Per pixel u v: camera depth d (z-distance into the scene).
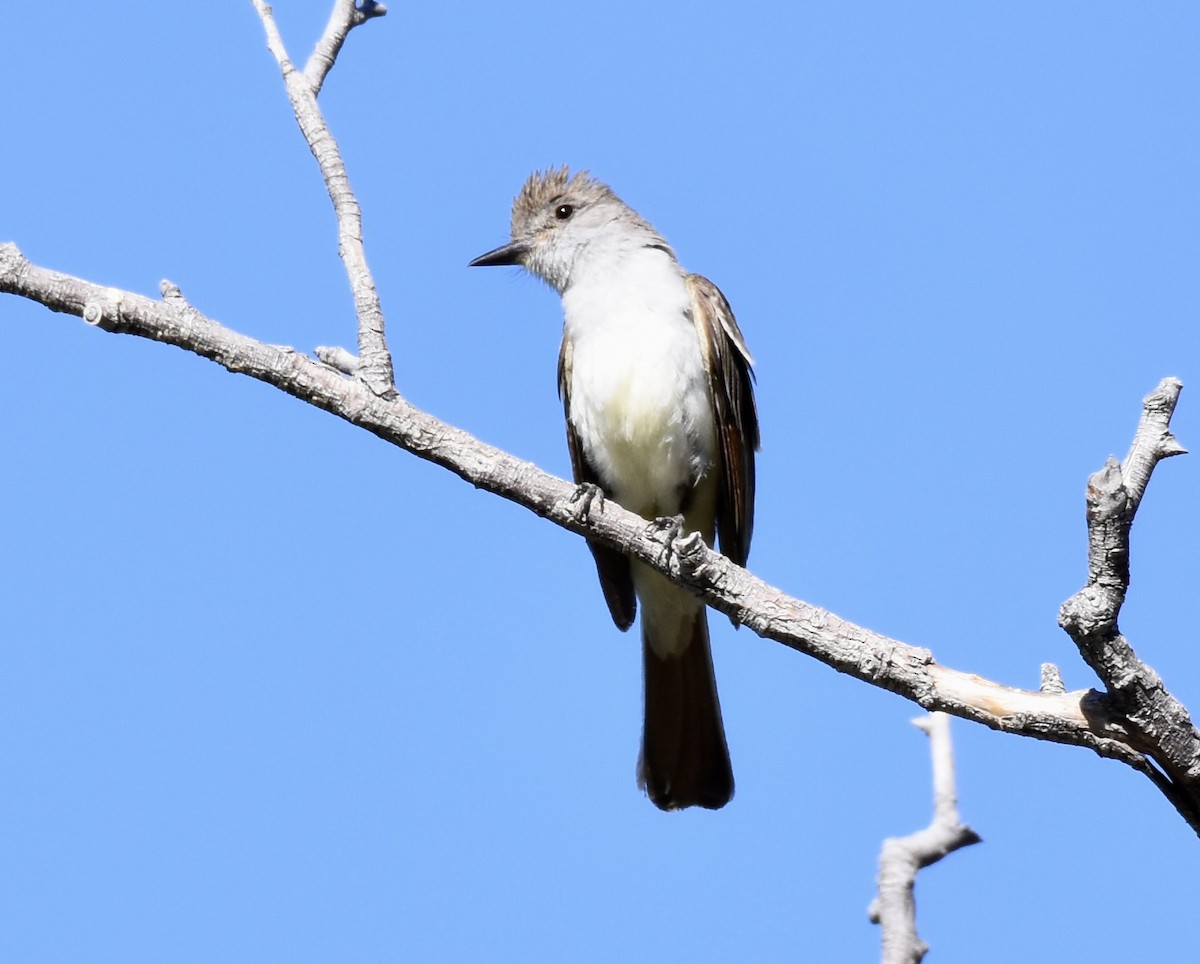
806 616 8.20
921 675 7.76
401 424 8.58
